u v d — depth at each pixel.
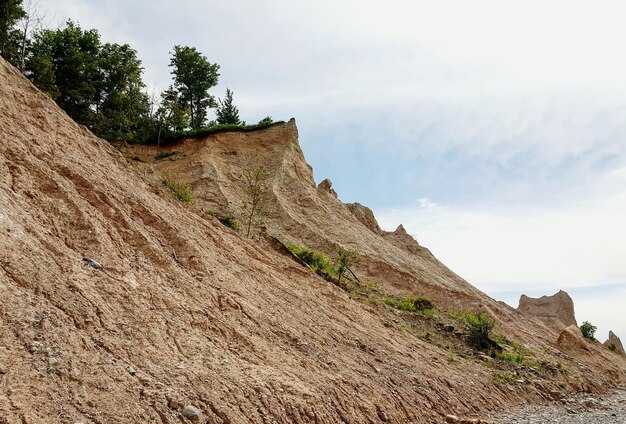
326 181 43.16
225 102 61.12
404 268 32.66
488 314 30.95
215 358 8.58
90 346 6.90
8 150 10.72
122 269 9.58
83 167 12.84
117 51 44.62
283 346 10.87
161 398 6.53
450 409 12.80
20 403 5.20
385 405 10.62
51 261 8.20
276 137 40.88
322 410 8.70
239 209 30.30
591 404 18.98
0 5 32.44
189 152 38.31
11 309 6.52
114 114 41.75
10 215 8.48
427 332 22.56
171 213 14.92
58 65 39.75
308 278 18.77
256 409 7.55
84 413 5.60
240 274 13.97
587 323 51.66
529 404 17.39
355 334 15.14
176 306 9.55
